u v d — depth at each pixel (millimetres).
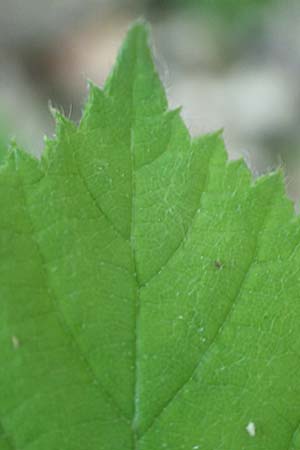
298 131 431
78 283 115
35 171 115
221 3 479
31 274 114
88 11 525
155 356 117
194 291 118
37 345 113
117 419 116
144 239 118
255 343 119
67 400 114
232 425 118
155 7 513
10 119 274
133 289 117
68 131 116
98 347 116
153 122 118
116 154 117
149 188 118
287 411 119
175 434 117
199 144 119
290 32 480
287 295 120
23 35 507
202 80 471
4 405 112
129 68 118
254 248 120
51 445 113
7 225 114
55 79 478
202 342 118
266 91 455
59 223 115
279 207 120
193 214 119
